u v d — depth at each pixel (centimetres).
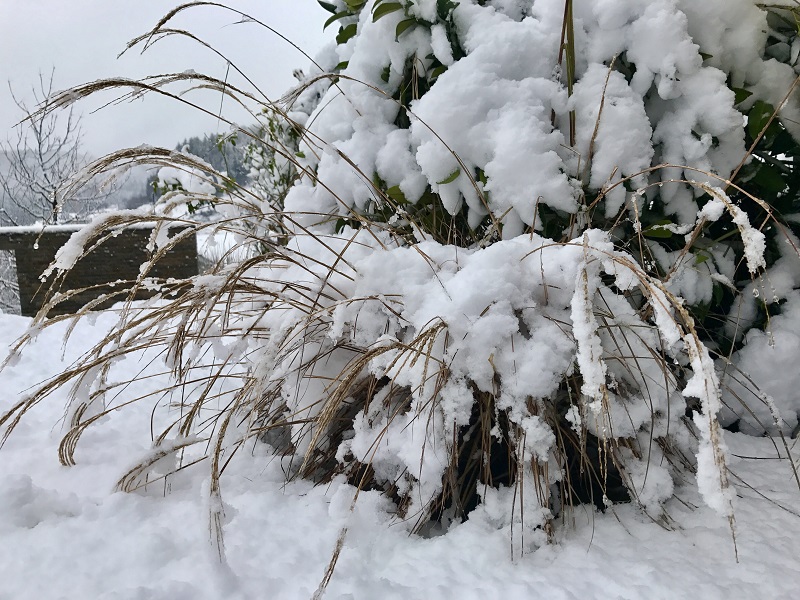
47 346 187
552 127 106
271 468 102
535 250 89
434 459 84
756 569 71
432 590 70
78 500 90
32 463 105
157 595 67
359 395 101
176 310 99
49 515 87
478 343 84
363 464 95
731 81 112
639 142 101
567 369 86
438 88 107
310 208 127
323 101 135
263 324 107
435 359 83
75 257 97
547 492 82
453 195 108
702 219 87
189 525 83
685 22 104
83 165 103
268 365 83
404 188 114
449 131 105
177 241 101
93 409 109
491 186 102
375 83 125
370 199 123
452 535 83
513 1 118
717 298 108
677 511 86
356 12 138
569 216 104
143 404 137
